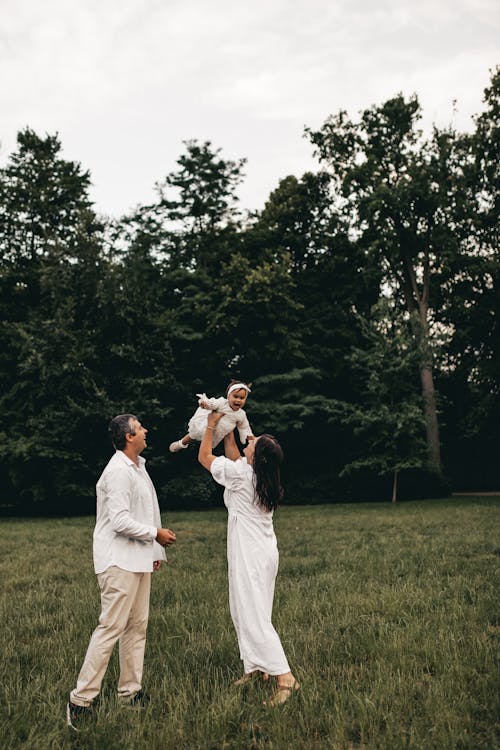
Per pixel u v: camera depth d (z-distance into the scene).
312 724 3.92
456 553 10.99
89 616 6.65
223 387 29.77
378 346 28.19
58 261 25.45
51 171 29.39
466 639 5.52
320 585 8.21
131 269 26.75
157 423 26.09
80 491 24.20
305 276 33.66
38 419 24.03
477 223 31.08
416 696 4.38
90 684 4.09
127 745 3.65
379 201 30.30
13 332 25.41
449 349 32.97
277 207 33.25
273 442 4.81
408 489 30.12
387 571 9.09
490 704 4.19
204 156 31.86
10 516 25.00
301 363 31.02
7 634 6.11
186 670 4.90
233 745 3.70
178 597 7.59
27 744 3.63
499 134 30.92
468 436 35.59
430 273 33.25
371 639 5.60
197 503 27.52
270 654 4.44
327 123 33.47
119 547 4.25
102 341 25.62
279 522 18.02
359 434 28.84
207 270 30.41
